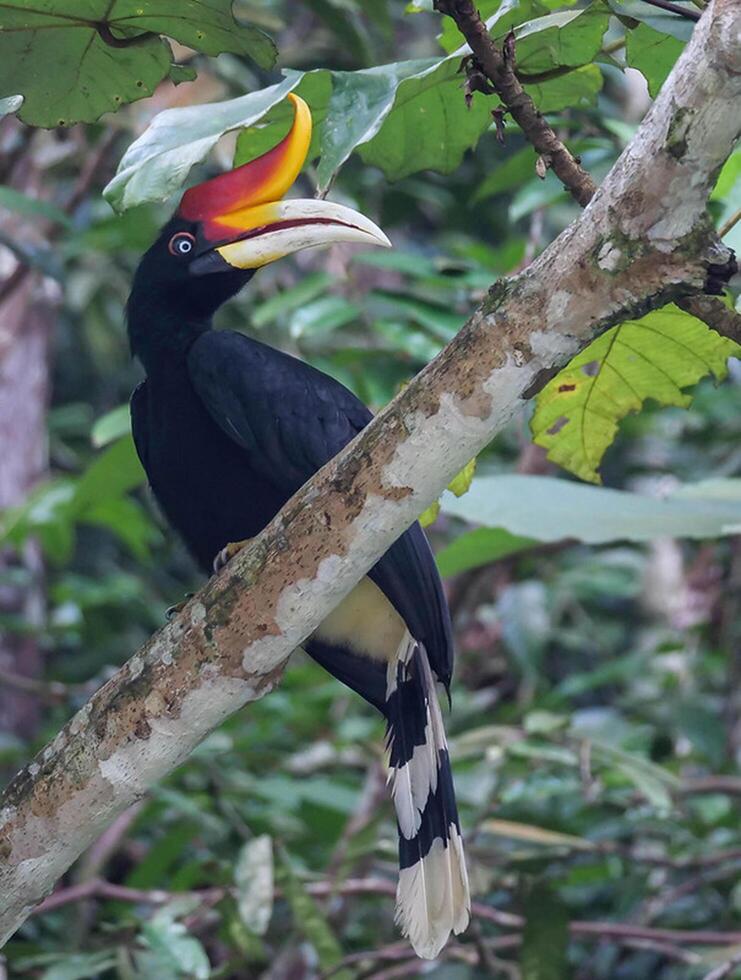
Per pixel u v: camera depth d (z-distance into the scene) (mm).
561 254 4695
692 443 13938
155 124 5430
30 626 12203
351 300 10789
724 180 7109
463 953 8867
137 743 5336
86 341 16156
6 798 5500
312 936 8227
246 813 10016
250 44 5656
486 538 8250
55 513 11445
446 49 6227
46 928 9656
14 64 5824
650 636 13727
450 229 14297
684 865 9484
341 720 12117
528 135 5160
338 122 5043
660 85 5965
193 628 5234
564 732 9312
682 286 4637
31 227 11820
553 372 4809
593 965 10508
